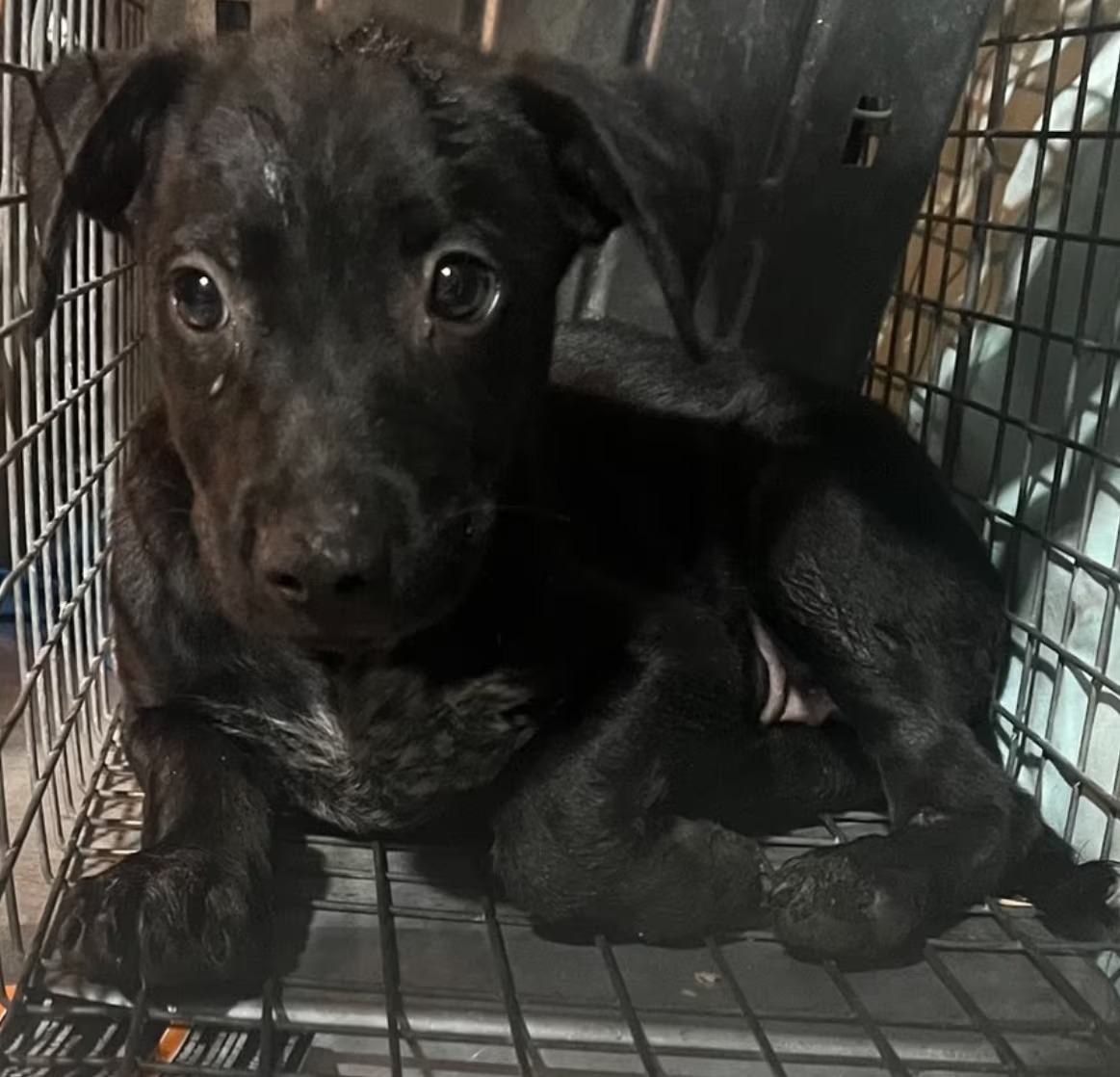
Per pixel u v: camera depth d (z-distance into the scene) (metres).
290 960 0.26
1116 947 0.29
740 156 0.37
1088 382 0.35
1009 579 0.38
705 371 0.37
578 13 0.37
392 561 0.23
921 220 0.43
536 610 0.30
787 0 0.36
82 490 0.34
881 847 0.30
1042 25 0.39
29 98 0.27
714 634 0.33
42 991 0.24
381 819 0.32
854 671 0.33
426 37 0.29
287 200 0.24
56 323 0.33
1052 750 0.34
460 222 0.26
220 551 0.24
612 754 0.29
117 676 0.32
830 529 0.34
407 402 0.24
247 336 0.25
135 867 0.25
